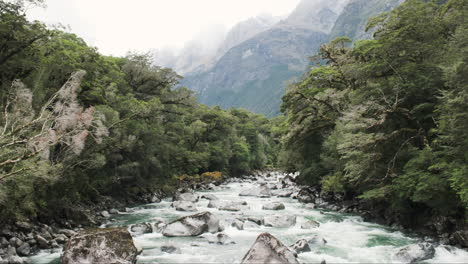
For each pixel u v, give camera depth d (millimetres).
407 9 22547
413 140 20594
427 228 18969
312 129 34375
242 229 20062
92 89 28656
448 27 21172
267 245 12531
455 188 15000
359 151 20719
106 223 22234
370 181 22953
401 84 20750
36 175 14922
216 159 64875
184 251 15234
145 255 14516
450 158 16641
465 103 13734
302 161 38031
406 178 18609
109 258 12523
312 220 21906
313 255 14797
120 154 30672
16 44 21312
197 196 35438
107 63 41438
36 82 19938
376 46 23062
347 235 18875
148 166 36000
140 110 31812
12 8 21250
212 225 19188
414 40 21062
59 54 25328
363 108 20906
